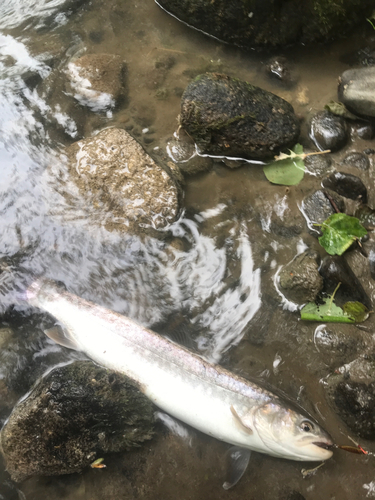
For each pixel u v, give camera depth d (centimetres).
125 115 79
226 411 59
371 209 69
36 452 57
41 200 72
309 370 62
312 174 73
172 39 86
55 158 75
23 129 78
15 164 75
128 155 72
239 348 63
